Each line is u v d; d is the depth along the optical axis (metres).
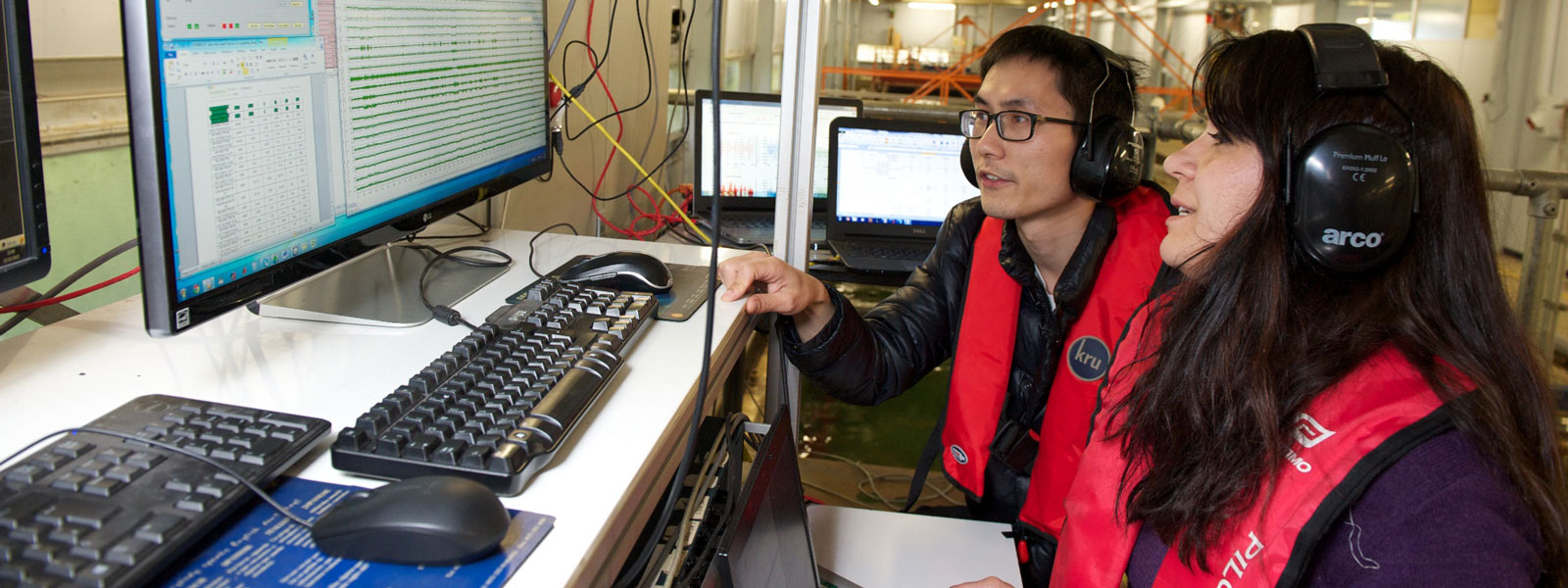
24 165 0.68
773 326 1.32
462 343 0.76
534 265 1.17
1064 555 0.94
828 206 2.30
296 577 0.49
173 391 0.73
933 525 1.16
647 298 0.97
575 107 1.90
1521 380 0.68
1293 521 0.67
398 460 0.60
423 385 0.68
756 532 0.71
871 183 2.31
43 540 0.46
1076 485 0.95
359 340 0.87
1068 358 1.28
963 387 1.39
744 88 4.89
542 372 0.73
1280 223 0.69
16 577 0.43
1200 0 9.41
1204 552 0.74
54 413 0.67
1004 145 1.26
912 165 2.32
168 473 0.53
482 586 0.49
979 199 1.55
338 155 0.91
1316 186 0.65
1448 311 0.68
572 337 0.83
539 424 0.64
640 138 2.50
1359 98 0.66
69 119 1.19
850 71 7.42
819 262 2.21
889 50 12.13
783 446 0.91
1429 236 0.68
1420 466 0.64
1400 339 0.68
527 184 1.70
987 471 1.45
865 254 2.20
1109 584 0.87
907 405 2.89
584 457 0.65
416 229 1.07
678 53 3.03
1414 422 0.64
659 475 0.71
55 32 1.15
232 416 0.61
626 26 2.28
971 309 1.39
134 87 0.66
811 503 1.21
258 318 0.91
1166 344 0.80
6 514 0.47
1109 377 0.99
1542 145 4.73
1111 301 1.27
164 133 0.68
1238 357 0.72
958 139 2.32
